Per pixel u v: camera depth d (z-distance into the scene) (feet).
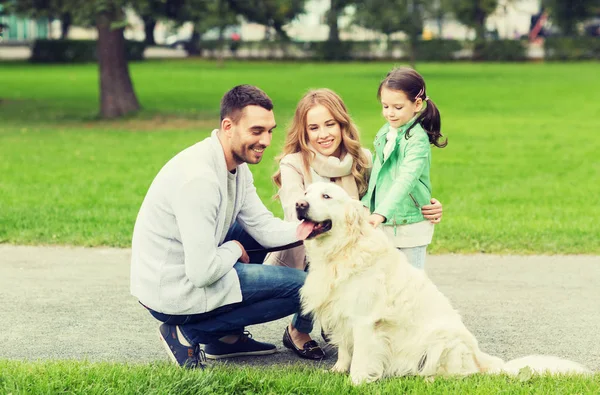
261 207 15.71
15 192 34.96
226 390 13.38
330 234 14.02
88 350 16.29
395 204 14.87
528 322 18.40
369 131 59.52
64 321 18.17
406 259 15.21
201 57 186.60
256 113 13.87
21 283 21.26
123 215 29.86
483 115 73.26
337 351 16.79
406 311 14.12
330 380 13.89
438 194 36.52
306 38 222.89
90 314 18.72
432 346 14.03
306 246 14.51
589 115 72.95
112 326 17.87
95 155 47.60
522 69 143.33
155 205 14.26
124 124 64.39
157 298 14.33
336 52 174.81
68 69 140.36
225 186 14.32
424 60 171.42
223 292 14.37
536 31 208.64
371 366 14.14
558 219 30.04
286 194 15.94
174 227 14.20
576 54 170.50
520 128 63.82
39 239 25.98
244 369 14.47
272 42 179.63
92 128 61.93
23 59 169.78
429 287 14.60
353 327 14.14
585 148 52.60
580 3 183.42
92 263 23.47
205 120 66.69
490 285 21.48
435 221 16.03
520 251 25.16
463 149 52.42
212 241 14.03
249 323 15.17
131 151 49.52
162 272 14.24
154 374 13.76
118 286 21.11
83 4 59.98
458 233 27.04
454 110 77.46
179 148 50.98
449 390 13.30
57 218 29.12
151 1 60.18
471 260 24.18
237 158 14.33
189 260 13.92
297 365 15.46
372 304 13.98
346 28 173.17
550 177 41.45
